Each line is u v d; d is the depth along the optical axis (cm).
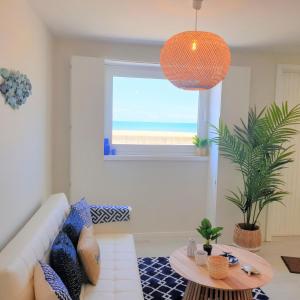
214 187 373
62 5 237
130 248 263
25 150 229
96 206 298
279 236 409
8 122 190
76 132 343
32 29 244
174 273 296
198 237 394
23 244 168
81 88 339
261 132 325
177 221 394
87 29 301
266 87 381
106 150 373
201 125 404
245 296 208
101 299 190
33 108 252
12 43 195
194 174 394
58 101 346
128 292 198
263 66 378
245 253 248
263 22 265
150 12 248
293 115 324
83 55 346
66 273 178
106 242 273
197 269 218
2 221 182
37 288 148
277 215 406
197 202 398
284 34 300
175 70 196
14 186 204
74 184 350
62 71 344
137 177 377
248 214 345
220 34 302
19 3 209
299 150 400
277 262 333
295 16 249
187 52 188
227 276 210
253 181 334
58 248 182
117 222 295
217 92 368
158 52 361
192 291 218
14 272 140
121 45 353
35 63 256
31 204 251
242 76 361
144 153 395
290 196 406
